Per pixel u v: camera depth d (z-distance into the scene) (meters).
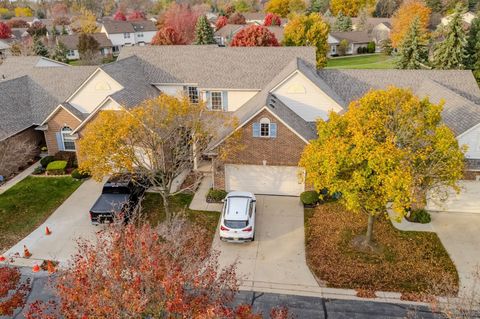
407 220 22.98
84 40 76.31
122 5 184.75
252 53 34.62
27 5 190.25
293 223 23.08
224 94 33.06
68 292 10.38
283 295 17.67
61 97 34.09
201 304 10.67
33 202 25.89
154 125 20.94
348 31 91.88
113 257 10.58
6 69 40.31
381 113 18.31
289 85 28.28
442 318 16.11
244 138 24.97
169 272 10.55
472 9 94.56
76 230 22.77
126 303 9.55
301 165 19.56
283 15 122.38
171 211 24.36
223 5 165.25
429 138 18.08
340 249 20.58
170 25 94.62
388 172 16.78
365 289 17.83
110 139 19.72
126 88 30.67
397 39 68.25
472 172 22.77
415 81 31.31
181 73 34.12
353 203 17.52
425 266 19.20
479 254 20.08
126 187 24.50
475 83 30.36
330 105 28.47
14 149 29.89
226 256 20.34
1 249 21.12
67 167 30.64
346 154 17.23
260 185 26.23
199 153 24.81
